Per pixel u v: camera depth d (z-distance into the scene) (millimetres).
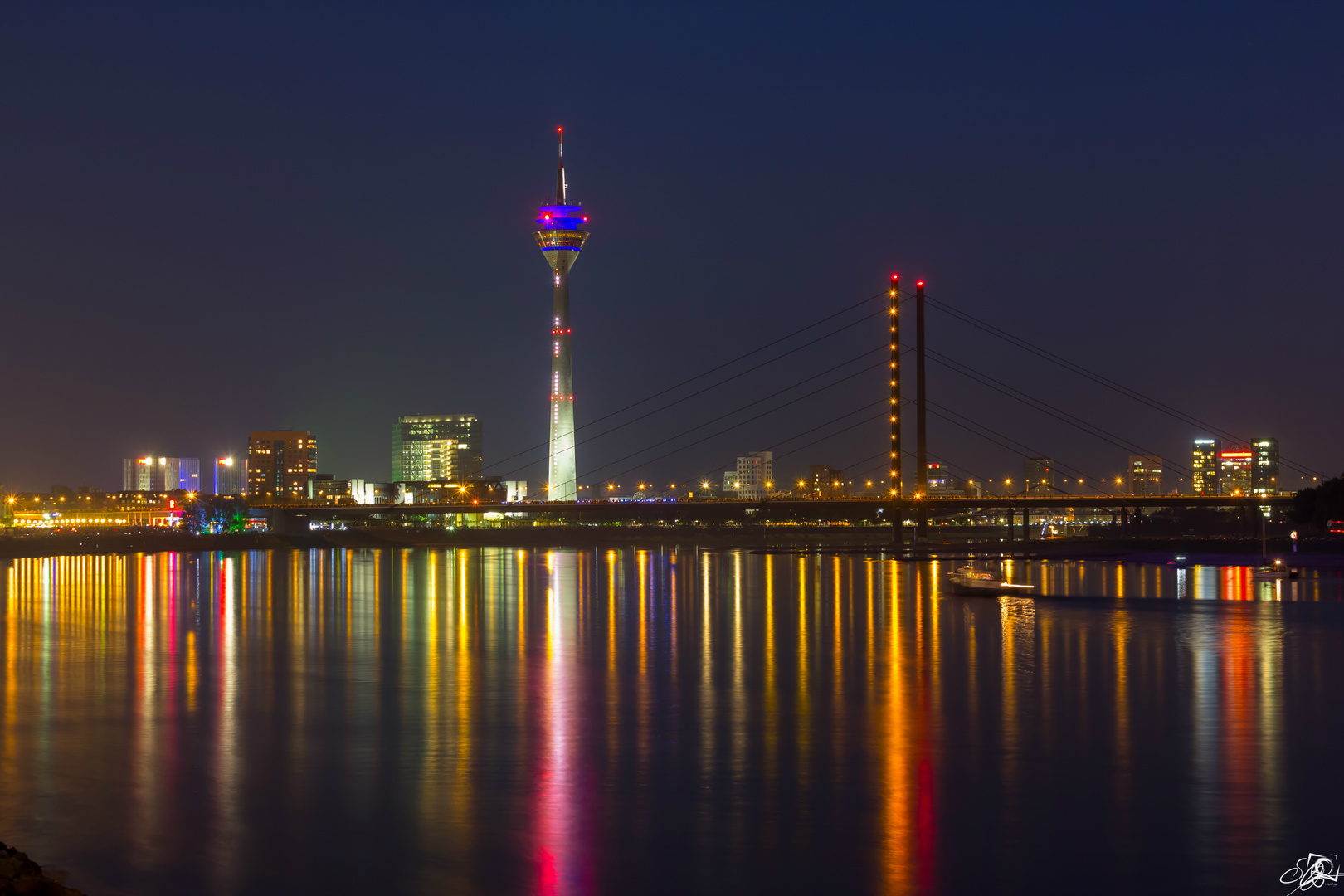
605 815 34219
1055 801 35625
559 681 59188
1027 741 43969
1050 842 31859
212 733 45312
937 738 44531
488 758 41000
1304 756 41406
